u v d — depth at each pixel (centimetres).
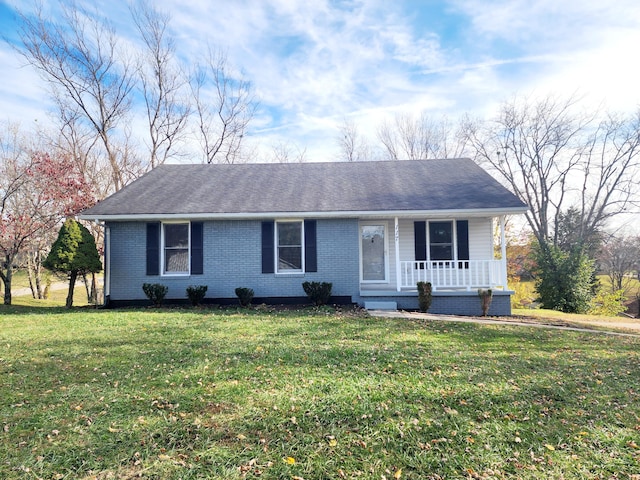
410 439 349
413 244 1330
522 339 767
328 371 531
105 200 1280
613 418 400
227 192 1331
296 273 1248
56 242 1245
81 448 330
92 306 1302
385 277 1324
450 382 492
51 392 456
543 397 452
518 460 320
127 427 366
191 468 301
